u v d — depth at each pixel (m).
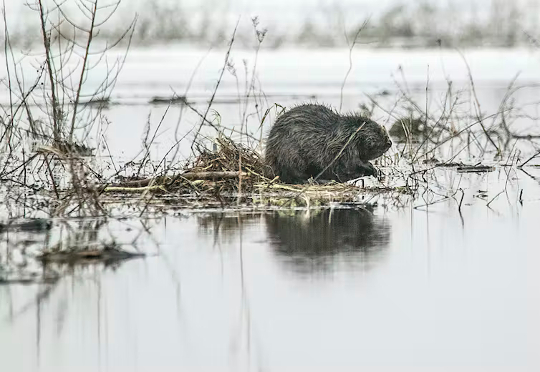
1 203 37.78
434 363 19.70
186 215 35.06
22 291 24.66
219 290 24.53
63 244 29.66
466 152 56.81
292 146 41.59
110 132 62.72
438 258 27.86
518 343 20.73
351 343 20.78
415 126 62.72
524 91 89.44
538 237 30.75
